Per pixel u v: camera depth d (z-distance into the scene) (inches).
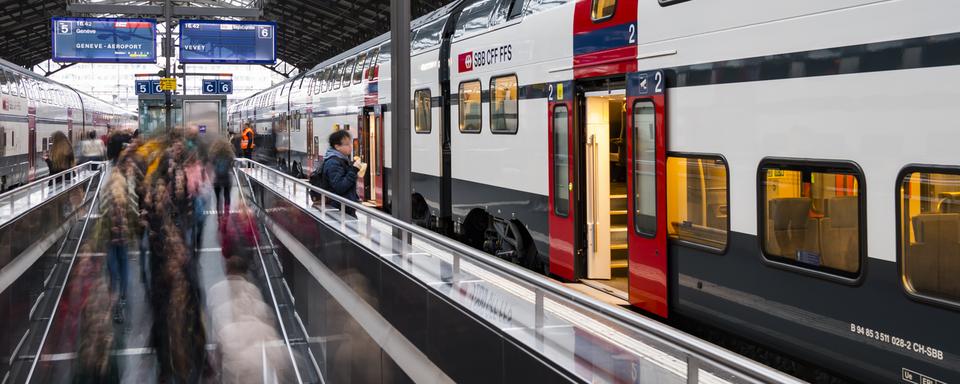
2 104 812.6
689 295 250.8
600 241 327.0
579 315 155.3
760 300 219.9
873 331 184.1
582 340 150.6
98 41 958.4
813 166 199.0
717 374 112.7
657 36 263.0
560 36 330.3
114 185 318.3
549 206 344.2
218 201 552.7
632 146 279.7
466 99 438.0
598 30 299.9
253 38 983.6
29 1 1521.9
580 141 323.0
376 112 633.6
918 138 171.5
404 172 298.5
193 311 313.7
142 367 303.1
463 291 193.8
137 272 375.2
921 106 170.7
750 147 221.0
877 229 181.8
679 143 252.2
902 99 175.2
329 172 338.6
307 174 957.8
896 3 176.7
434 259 219.3
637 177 277.6
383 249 256.2
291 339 358.6
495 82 397.7
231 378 304.8
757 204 218.8
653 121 266.5
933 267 168.4
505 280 187.8
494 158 402.0
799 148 203.8
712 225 238.7
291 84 1114.1
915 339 173.6
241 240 507.2
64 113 1197.1
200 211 347.3
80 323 339.0
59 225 487.5
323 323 323.0
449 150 479.8
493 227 430.0
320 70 891.4
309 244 367.9
